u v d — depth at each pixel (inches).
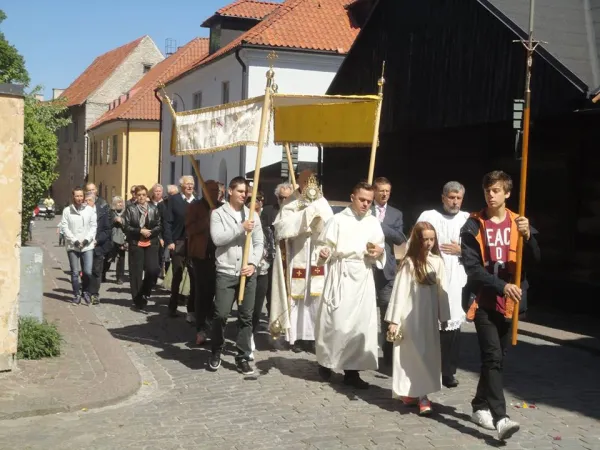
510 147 537.3
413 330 252.5
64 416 245.4
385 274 311.1
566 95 437.7
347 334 283.1
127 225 465.4
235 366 321.7
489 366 224.8
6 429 230.1
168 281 470.9
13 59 1443.2
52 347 318.0
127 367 303.7
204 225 355.6
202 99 1256.8
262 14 1234.0
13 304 287.6
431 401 267.4
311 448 216.4
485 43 526.3
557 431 235.3
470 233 231.1
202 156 1262.3
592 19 494.0
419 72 610.2
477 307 229.0
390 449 215.9
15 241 285.3
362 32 682.8
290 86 1043.9
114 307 480.1
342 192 796.6
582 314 465.1
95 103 2272.4
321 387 286.8
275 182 938.1
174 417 246.7
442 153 621.9
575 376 310.5
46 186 394.0
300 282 335.3
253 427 236.2
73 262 479.8
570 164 482.6
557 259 491.8
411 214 669.9
